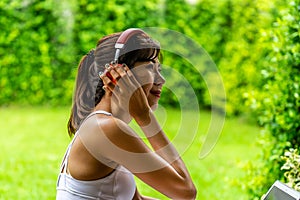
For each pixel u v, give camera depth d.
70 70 11.88
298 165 3.87
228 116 11.77
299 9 5.01
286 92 5.18
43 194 7.05
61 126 10.59
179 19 12.03
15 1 11.58
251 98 5.59
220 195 7.16
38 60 11.83
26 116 11.20
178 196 2.78
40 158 8.65
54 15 11.73
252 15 11.35
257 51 11.14
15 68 11.83
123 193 2.81
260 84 11.20
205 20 12.06
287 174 4.14
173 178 2.75
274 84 5.31
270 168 5.27
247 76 11.30
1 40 11.66
